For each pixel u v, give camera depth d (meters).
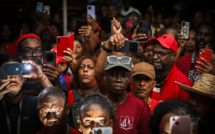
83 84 3.14
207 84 2.67
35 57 3.18
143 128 2.56
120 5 7.23
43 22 4.82
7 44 5.25
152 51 3.44
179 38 3.91
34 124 2.65
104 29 4.45
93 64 3.15
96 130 1.82
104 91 2.95
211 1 7.32
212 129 2.55
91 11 4.24
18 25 5.47
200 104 2.64
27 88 3.02
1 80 2.66
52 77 3.07
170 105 2.00
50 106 2.38
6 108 2.70
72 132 2.52
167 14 6.23
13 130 2.68
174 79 3.33
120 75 2.54
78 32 3.98
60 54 3.23
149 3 7.25
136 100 2.66
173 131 1.78
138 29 3.35
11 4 6.50
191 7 7.24
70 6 6.50
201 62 3.13
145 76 2.90
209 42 3.68
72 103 2.96
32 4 5.39
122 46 2.63
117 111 2.58
